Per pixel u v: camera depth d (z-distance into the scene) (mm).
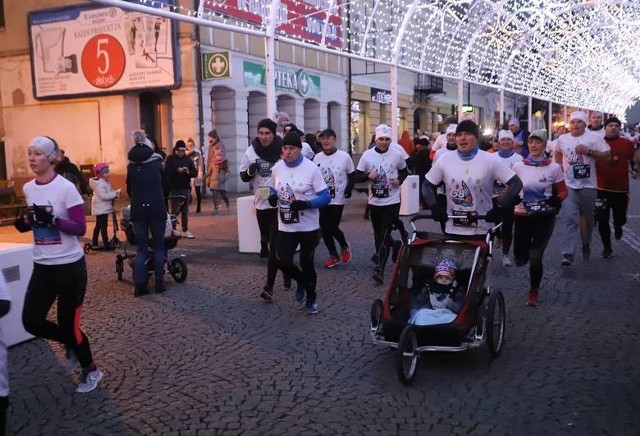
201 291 8078
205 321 6734
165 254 8391
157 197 7945
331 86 27516
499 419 4258
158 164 8031
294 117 24953
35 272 4781
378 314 5457
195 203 19422
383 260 8242
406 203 15250
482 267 5383
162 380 5109
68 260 4730
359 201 19172
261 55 23047
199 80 20016
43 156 4648
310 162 6715
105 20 20469
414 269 5574
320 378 5062
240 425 4254
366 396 4691
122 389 4949
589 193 8789
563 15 26219
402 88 34281
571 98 44531
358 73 29344
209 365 5422
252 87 22609
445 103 40156
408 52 22531
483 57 26188
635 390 4691
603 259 9422
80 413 4535
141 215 7898
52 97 21625
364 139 31188
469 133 5711
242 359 5543
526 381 4906
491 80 28312
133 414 4484
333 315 6820
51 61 21469
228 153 22188
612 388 4730
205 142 20453
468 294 5117
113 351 5848
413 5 17719
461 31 22891
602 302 7082
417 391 4766
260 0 13023
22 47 22109
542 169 7031
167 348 5891
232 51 21516
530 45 29094
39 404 4719
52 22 21266
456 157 5828
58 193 4672
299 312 6984
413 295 5477
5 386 3898
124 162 21078
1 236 14117
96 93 20922
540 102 49375
